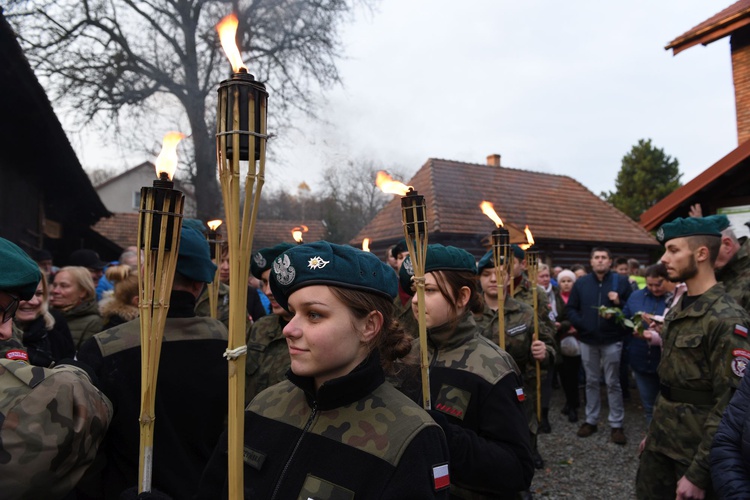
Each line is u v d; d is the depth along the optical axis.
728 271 3.11
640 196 33.81
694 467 2.07
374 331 1.22
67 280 3.45
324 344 1.15
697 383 2.35
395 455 1.09
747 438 1.66
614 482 4.18
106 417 1.26
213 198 13.06
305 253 1.17
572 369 5.77
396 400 1.21
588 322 5.32
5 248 1.35
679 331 2.44
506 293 3.68
